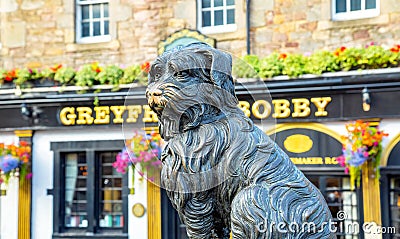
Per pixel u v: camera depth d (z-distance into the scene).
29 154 9.36
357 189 8.16
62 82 9.28
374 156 7.96
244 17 8.96
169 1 9.30
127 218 9.08
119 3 9.48
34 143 9.55
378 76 7.99
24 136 9.49
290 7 8.80
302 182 2.38
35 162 9.54
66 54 9.63
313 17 8.71
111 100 9.15
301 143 8.42
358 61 8.09
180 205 2.45
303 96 8.38
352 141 7.84
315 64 8.25
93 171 9.31
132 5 9.43
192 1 9.21
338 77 8.19
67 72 9.23
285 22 8.82
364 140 7.75
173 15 9.29
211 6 9.26
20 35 9.74
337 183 8.36
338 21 8.59
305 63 8.31
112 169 9.38
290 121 8.42
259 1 8.91
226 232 2.54
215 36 9.06
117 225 9.28
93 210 9.27
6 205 9.54
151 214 8.98
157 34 9.34
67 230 9.48
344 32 8.56
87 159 9.34
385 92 8.02
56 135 9.49
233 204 2.35
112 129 9.23
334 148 8.31
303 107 8.37
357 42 8.51
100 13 9.87
